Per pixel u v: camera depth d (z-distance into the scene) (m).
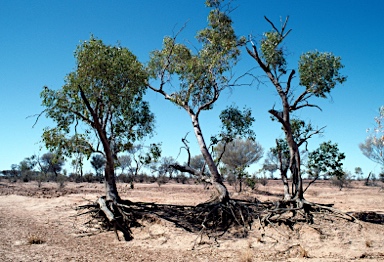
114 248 12.72
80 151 17.09
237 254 11.96
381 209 20.95
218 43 17.94
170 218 15.77
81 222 17.22
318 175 17.61
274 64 17.41
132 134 19.05
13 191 34.38
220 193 16.72
